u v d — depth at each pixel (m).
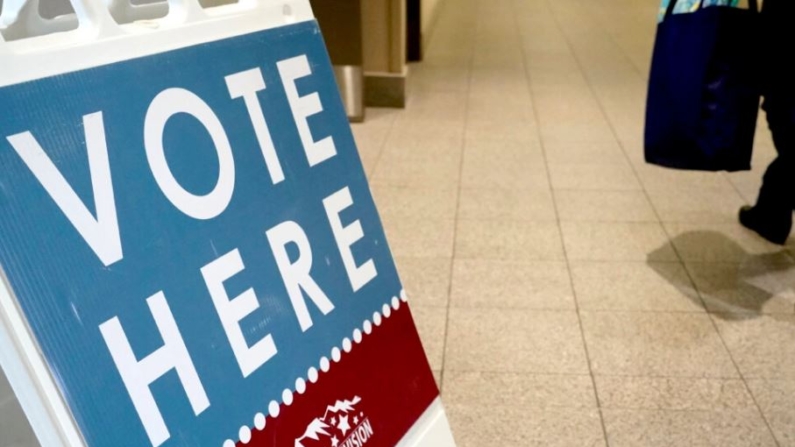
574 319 2.02
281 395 0.96
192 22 0.92
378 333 1.17
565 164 2.86
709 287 2.13
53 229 0.71
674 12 1.83
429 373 1.26
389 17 3.34
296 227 1.04
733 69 1.83
